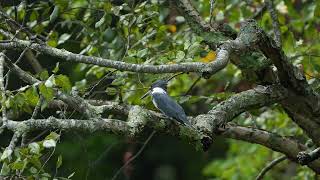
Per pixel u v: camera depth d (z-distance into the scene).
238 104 10.96
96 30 13.55
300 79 11.23
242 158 19.61
